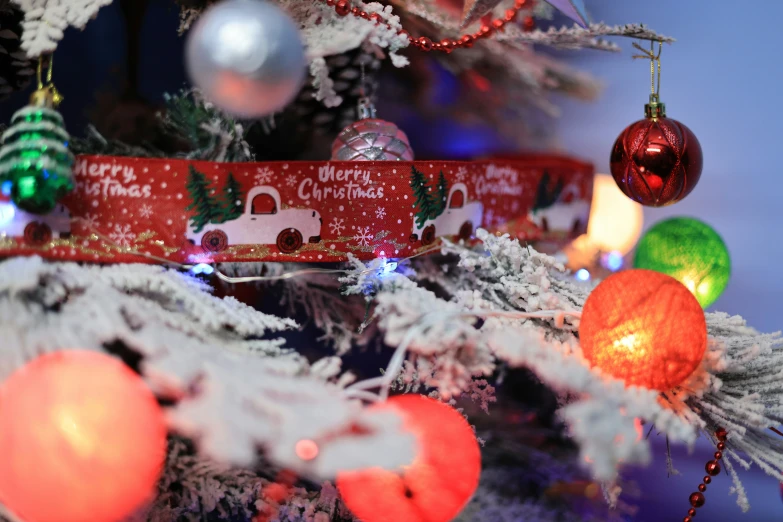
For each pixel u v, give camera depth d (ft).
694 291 3.35
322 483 3.07
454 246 3.18
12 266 2.80
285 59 2.82
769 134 4.49
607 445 2.71
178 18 3.50
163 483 2.97
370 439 2.71
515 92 3.76
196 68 2.84
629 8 4.58
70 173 2.88
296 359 2.86
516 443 3.42
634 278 2.84
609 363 2.82
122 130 3.53
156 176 3.00
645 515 3.28
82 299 2.81
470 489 2.90
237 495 3.01
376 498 2.86
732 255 4.39
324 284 3.38
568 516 3.19
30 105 2.88
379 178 3.12
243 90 2.82
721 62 4.54
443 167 3.19
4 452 2.66
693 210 4.50
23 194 2.82
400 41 3.14
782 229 4.45
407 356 3.08
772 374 2.96
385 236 3.14
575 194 3.61
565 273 3.46
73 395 2.67
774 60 4.46
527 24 3.45
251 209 3.07
